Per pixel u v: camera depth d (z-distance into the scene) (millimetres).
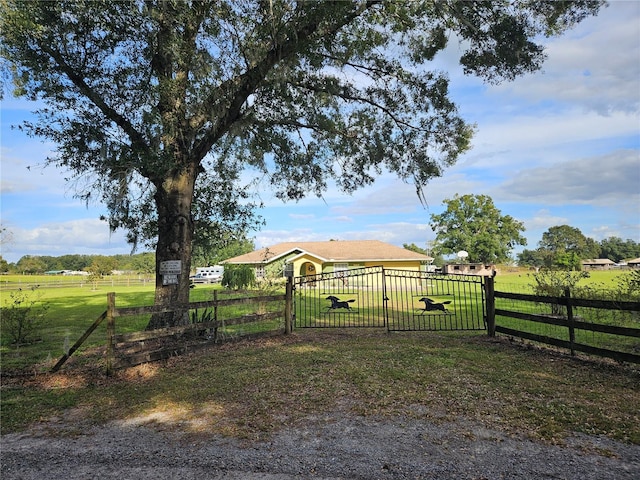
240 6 8312
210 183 12414
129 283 46188
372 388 5492
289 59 8992
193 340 8547
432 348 8094
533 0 8523
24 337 9961
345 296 23844
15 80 8461
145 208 11461
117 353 7020
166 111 8656
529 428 4102
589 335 9398
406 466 3398
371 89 11758
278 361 7180
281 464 3484
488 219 56625
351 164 13008
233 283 17734
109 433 4332
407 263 32375
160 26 8273
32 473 3479
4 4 7242
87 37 8508
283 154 12516
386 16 10336
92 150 8586
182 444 3963
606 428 4055
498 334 9555
